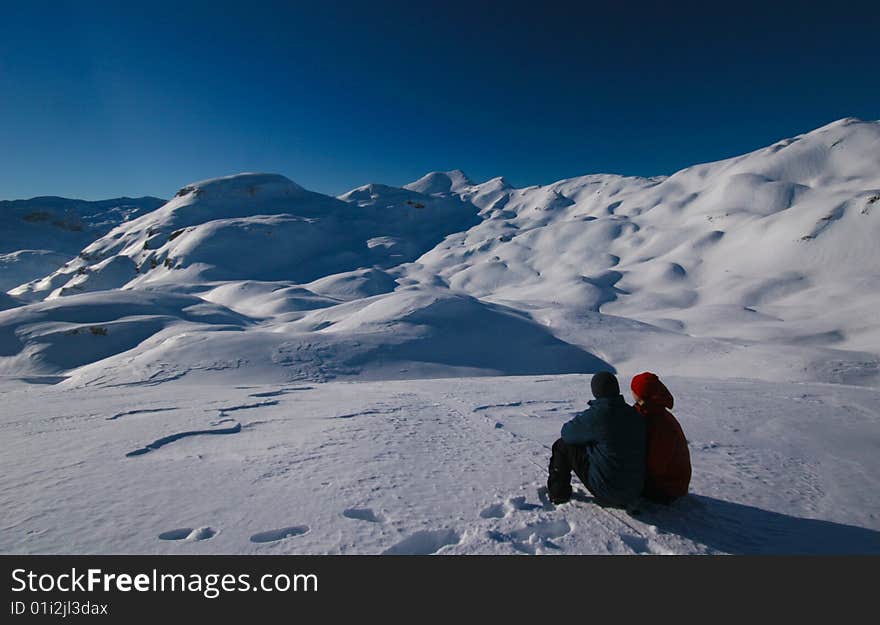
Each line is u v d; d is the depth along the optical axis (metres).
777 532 3.02
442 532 2.92
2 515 3.02
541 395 9.34
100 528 2.85
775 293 113.81
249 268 189.75
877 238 122.19
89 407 7.48
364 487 3.63
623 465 3.05
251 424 6.15
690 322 84.56
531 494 3.59
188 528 2.87
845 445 5.37
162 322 67.38
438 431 5.81
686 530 2.99
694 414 7.09
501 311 64.56
